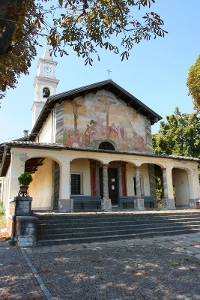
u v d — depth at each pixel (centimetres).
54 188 1664
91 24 645
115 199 1966
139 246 847
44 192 1895
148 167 2130
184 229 1188
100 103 2023
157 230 1123
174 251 771
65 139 1791
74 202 1730
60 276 530
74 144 1814
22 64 701
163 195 1942
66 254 727
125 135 2058
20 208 964
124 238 993
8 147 1477
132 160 1850
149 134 2186
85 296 430
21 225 844
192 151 3030
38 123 2173
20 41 624
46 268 586
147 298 423
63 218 1100
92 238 934
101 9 640
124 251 769
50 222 1045
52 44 600
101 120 1986
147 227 1148
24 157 1474
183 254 732
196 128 3039
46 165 1922
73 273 550
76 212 1398
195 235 1091
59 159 1590
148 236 1042
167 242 921
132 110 2164
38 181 2083
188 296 432
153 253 743
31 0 531
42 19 573
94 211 1538
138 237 1021
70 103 1892
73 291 451
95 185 1867
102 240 948
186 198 2114
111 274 546
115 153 1767
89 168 1894
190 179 2073
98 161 1912
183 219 1305
